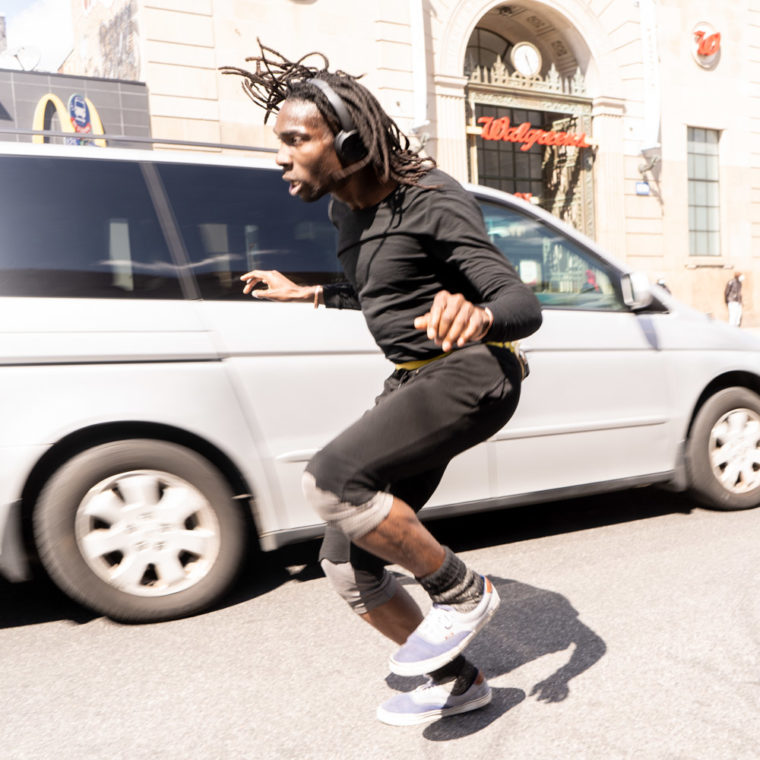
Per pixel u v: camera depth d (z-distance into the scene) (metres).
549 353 3.92
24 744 2.29
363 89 1.94
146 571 3.20
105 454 3.05
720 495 4.43
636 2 17.61
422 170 1.96
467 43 16.23
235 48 13.26
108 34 14.05
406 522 1.98
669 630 2.90
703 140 19.12
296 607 3.31
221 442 3.22
